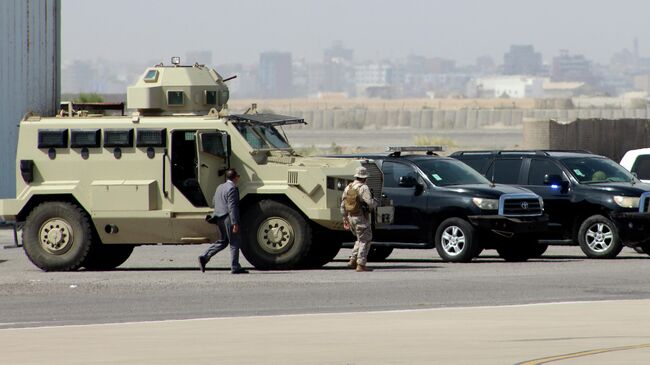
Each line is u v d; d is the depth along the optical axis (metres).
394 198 86.50
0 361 41.34
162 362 40.69
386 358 40.94
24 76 114.19
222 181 79.25
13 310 60.19
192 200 79.56
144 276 75.44
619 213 86.56
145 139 80.00
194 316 56.84
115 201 80.00
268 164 78.75
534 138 184.00
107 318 56.72
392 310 57.38
